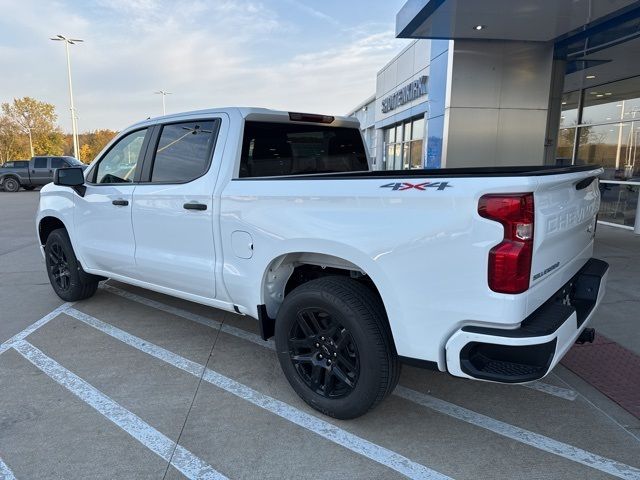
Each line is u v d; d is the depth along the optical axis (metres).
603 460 2.64
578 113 11.92
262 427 2.96
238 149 3.51
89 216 4.61
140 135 4.21
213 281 3.53
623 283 5.80
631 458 2.66
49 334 4.48
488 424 3.01
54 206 5.05
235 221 3.29
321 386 3.05
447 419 3.06
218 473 2.55
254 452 2.73
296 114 3.95
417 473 2.55
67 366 3.81
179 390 3.43
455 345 2.36
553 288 2.62
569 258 2.87
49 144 61.78
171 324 4.75
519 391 3.42
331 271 3.28
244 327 4.67
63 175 4.39
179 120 3.90
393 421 3.04
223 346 4.21
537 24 8.16
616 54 9.47
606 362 3.80
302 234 2.88
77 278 5.10
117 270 4.47
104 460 2.66
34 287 6.12
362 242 2.62
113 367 3.79
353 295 2.74
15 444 2.80
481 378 2.32
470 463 2.62
